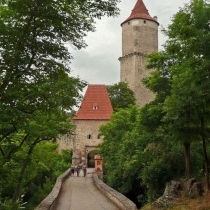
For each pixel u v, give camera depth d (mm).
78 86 12656
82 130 72000
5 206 14617
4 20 9953
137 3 88688
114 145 41875
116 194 21234
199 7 13391
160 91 23359
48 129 17781
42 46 9938
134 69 84688
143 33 86250
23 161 19141
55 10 9633
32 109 11008
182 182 20672
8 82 10164
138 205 33031
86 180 39219
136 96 83875
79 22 10133
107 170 45656
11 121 10680
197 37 12906
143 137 27172
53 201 18875
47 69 10352
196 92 14047
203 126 16531
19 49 9805
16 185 19031
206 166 18094
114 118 43469
